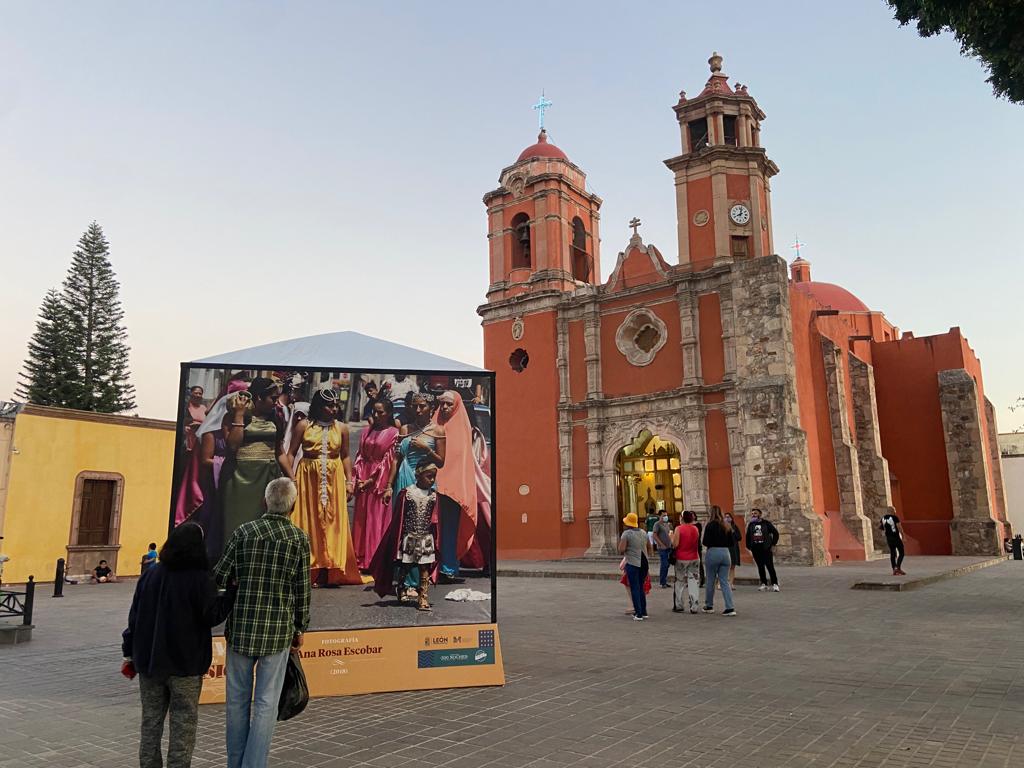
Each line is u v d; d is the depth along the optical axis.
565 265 35.12
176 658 4.80
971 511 32.47
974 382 33.41
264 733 4.78
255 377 8.27
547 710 6.86
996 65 9.57
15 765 5.54
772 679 7.86
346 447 8.40
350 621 8.03
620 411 31.00
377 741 5.98
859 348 35.81
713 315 29.09
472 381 8.94
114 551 28.22
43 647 11.30
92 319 48.62
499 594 17.95
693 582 13.71
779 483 25.27
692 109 32.38
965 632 10.42
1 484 24.92
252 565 5.06
